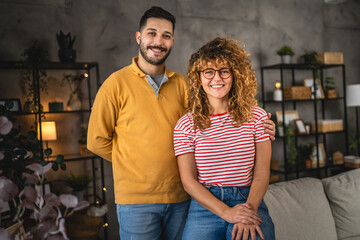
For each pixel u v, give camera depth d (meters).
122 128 1.60
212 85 1.37
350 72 5.21
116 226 3.52
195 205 1.38
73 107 3.15
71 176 3.35
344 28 5.14
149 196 1.54
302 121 4.31
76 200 0.71
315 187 2.21
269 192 2.06
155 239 1.58
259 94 4.39
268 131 1.39
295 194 2.10
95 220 2.82
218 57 1.35
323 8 4.95
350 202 2.21
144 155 1.54
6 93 3.10
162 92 1.63
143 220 1.54
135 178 1.54
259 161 1.37
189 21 3.94
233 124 1.36
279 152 4.47
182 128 1.40
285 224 1.93
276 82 4.47
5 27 3.08
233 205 1.30
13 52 3.11
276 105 4.51
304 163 4.35
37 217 0.73
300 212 2.02
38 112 2.87
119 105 1.60
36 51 2.94
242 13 4.29
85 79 3.43
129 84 1.60
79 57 3.38
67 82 3.35
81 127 3.36
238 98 1.37
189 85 1.46
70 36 3.15
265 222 1.27
